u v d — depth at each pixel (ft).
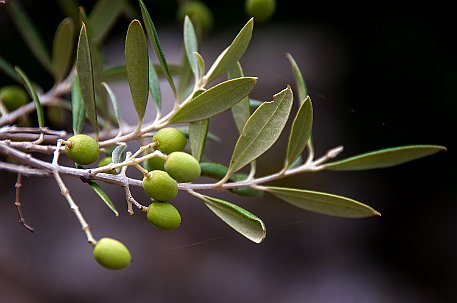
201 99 2.21
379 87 5.18
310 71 5.20
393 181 5.33
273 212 5.21
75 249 4.84
